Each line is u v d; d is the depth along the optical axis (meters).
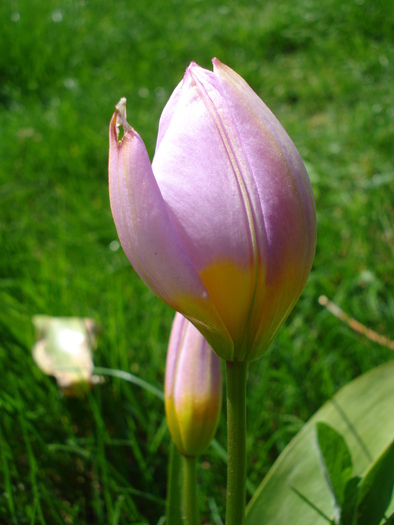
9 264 0.31
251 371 0.24
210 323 0.09
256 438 0.21
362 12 0.60
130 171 0.09
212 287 0.09
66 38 0.64
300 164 0.09
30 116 0.49
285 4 0.68
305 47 0.61
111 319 0.25
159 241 0.09
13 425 0.21
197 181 0.09
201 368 0.12
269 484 0.15
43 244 0.35
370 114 0.44
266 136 0.09
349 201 0.35
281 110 0.51
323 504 0.15
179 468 0.15
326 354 0.25
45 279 0.28
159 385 0.23
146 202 0.09
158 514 0.19
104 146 0.44
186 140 0.09
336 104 0.49
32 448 0.21
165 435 0.21
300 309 0.28
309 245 0.09
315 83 0.53
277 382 0.24
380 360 0.23
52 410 0.22
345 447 0.14
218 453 0.20
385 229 0.32
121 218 0.09
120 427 0.22
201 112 0.09
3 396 0.21
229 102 0.09
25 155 0.44
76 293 0.28
